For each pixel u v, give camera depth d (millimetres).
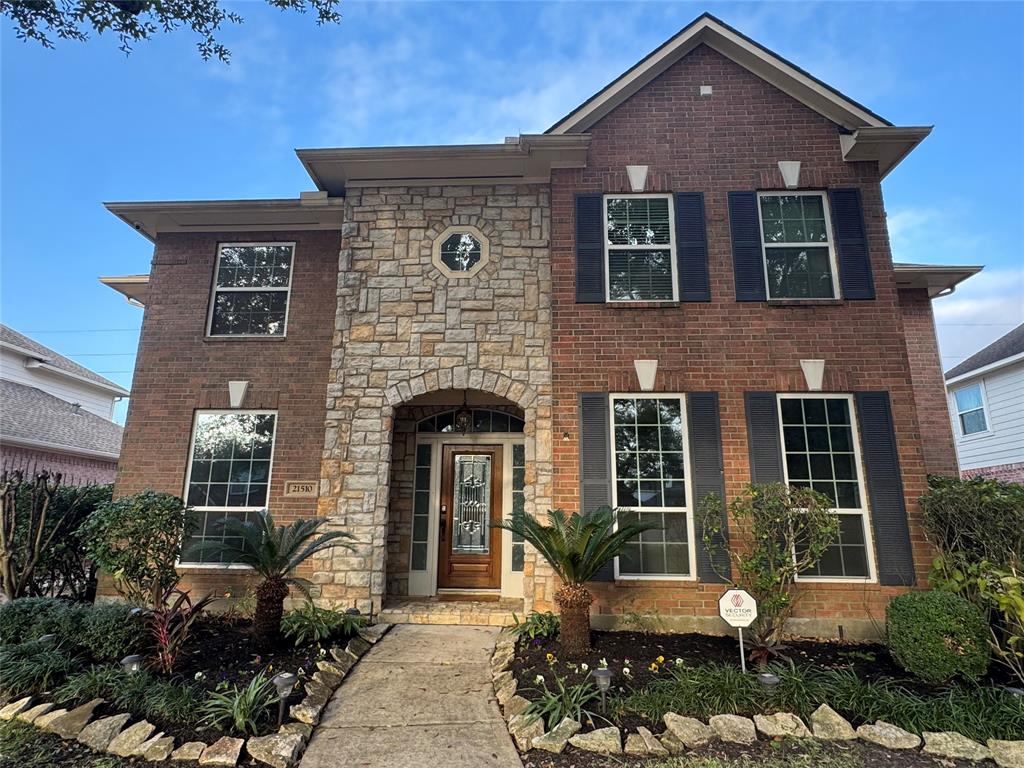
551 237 8133
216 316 9078
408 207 8516
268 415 8672
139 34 6402
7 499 7246
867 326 7496
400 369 7965
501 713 4617
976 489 6309
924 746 3988
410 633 6680
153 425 8562
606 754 3906
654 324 7672
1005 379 14039
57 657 5055
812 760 3826
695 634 6559
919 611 5273
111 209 8930
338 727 4363
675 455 7336
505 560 8508
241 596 7730
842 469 7168
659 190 8109
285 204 8859
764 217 8055
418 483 8836
